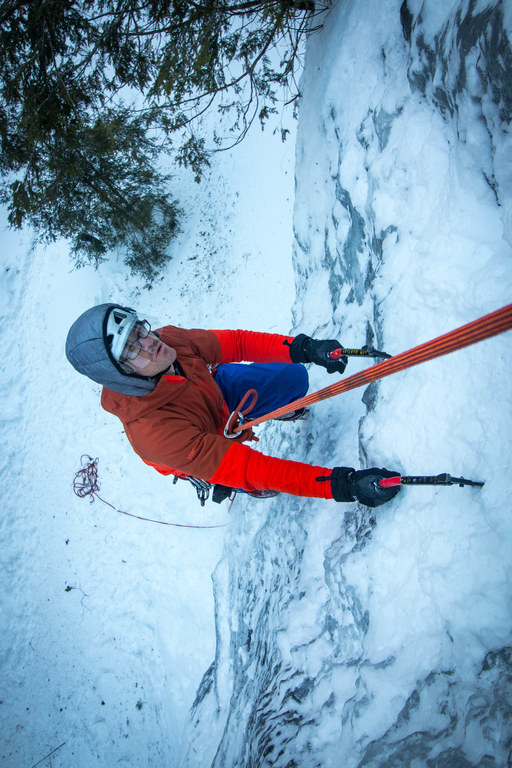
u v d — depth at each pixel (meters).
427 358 1.05
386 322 2.22
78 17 3.58
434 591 1.60
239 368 2.48
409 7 2.35
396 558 1.81
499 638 1.39
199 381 2.02
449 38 1.89
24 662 5.39
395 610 1.73
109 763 4.45
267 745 2.01
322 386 2.95
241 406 2.30
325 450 2.64
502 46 1.57
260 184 7.55
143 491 6.13
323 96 3.29
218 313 7.15
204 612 4.69
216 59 3.74
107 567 5.67
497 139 1.72
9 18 3.52
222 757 2.59
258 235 7.25
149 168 7.63
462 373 1.72
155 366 1.78
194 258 7.83
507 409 1.53
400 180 2.30
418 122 2.23
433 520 1.69
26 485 6.96
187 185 8.28
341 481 1.78
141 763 4.29
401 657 1.63
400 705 1.55
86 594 5.59
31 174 4.13
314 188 3.54
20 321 9.02
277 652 2.38
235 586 3.41
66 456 7.03
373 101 2.63
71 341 1.73
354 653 1.91
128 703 4.66
